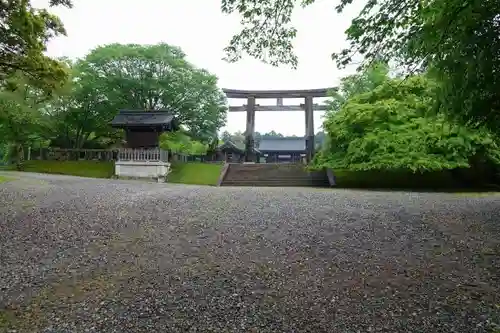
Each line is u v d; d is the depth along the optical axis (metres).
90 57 28.17
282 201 10.73
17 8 10.12
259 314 3.45
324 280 4.35
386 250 5.59
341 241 6.11
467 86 5.49
